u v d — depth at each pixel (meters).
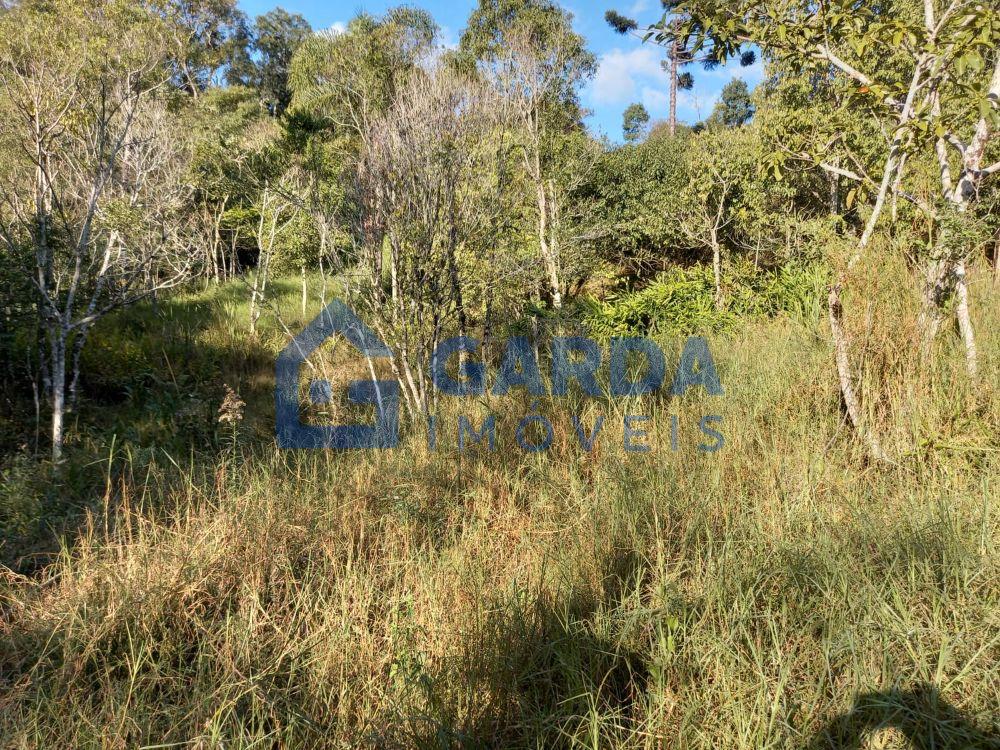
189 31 9.03
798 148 5.14
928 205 4.54
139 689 2.50
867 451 3.99
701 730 2.09
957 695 2.12
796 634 2.42
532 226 11.22
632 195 14.66
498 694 2.30
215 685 2.46
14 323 5.79
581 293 14.33
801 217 11.30
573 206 13.22
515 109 10.11
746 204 12.09
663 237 14.49
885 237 4.66
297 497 4.04
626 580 2.91
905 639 2.27
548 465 4.43
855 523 3.10
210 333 9.50
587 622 2.66
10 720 2.28
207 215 13.11
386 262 5.71
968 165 4.29
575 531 3.42
